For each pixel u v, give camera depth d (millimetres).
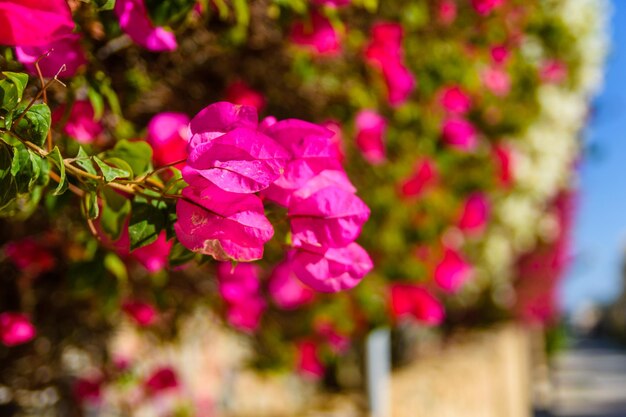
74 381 2469
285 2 1540
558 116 6098
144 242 983
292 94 2146
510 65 3715
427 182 3076
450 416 3693
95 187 983
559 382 17766
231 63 1886
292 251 966
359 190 2758
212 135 859
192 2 1188
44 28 901
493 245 6125
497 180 3949
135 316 2068
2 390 2172
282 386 4969
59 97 1272
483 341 6676
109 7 1110
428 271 3453
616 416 12266
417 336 6570
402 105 2758
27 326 1685
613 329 41094
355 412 2967
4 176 914
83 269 1588
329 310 2811
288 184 948
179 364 3631
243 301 2229
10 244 1845
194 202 866
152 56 1646
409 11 2281
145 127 1716
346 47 2189
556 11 4285
